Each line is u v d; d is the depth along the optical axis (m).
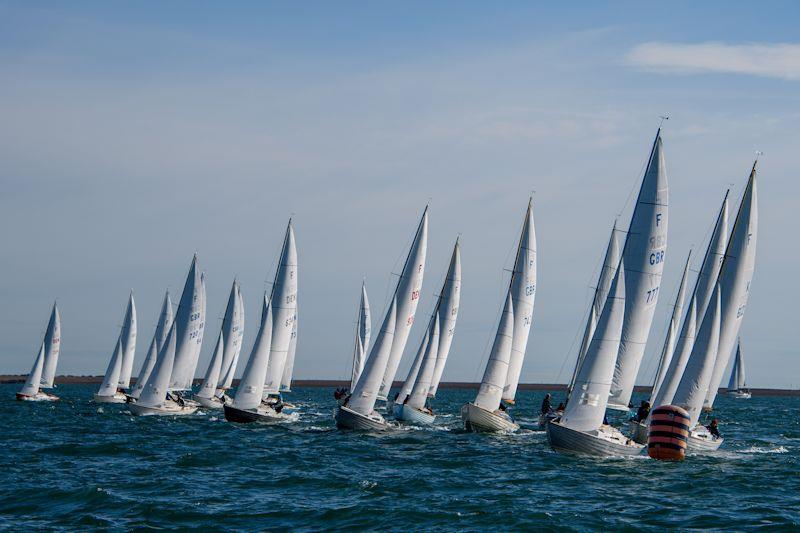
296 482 43.00
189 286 87.69
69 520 34.34
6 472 45.19
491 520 34.88
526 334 73.81
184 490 40.50
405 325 74.19
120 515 35.16
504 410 73.12
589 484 43.50
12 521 34.12
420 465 49.62
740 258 58.41
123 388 115.81
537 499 39.28
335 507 36.94
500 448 58.25
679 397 54.75
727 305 58.69
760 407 183.12
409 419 75.25
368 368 66.81
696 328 63.94
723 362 59.66
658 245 52.88
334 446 58.19
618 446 51.69
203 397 95.31
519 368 73.50
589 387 50.97
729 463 53.19
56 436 64.69
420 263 73.75
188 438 62.78
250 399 73.62
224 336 106.81
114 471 46.06
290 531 33.00
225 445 58.22
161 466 48.06
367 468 48.19
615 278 50.91
